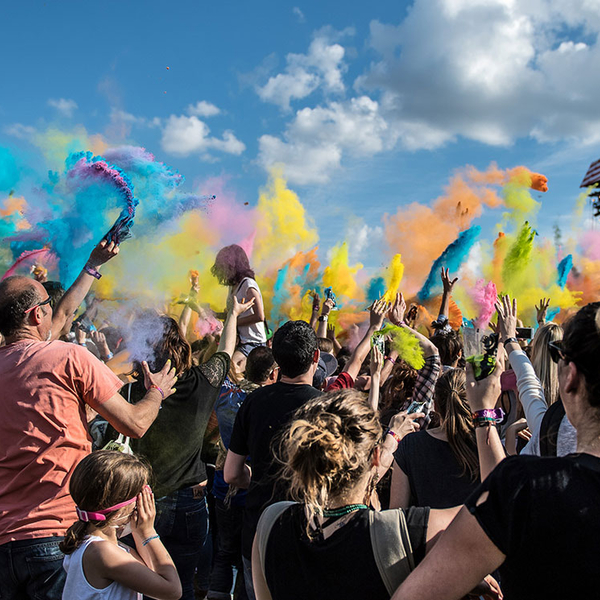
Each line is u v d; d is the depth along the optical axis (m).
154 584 2.23
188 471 3.28
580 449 1.27
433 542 1.48
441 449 2.68
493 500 1.23
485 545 1.21
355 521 1.53
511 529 1.18
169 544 3.29
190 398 3.21
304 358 2.76
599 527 1.12
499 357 2.03
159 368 3.21
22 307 2.62
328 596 1.48
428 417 3.44
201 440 3.35
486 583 1.65
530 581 1.17
